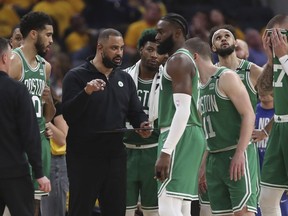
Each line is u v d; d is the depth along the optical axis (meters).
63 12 32.03
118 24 32.75
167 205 14.65
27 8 32.22
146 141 17.06
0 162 14.16
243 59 18.78
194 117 14.91
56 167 17.91
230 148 15.59
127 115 16.69
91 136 15.91
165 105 14.88
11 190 14.20
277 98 15.76
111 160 16.11
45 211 17.94
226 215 15.77
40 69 16.52
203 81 15.74
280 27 15.84
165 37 15.02
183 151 14.73
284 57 15.39
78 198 16.00
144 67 17.38
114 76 16.33
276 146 15.97
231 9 34.62
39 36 16.25
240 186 15.33
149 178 17.09
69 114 15.84
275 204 16.23
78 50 29.41
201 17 30.14
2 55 14.43
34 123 14.38
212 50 17.44
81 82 16.08
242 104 15.24
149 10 30.53
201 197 17.02
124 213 16.31
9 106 14.28
